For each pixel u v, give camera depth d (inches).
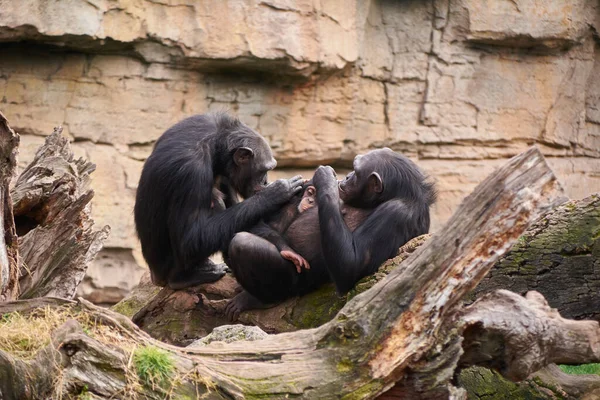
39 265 512.1
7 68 1083.3
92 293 1121.4
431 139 1237.7
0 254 428.1
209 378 346.6
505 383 467.2
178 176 579.2
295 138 1189.1
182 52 1107.9
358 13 1186.0
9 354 328.5
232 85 1162.6
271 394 348.2
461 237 344.2
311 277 562.3
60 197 517.0
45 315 366.6
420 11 1227.9
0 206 434.0
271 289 557.9
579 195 1288.1
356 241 534.6
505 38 1230.3
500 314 354.3
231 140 614.5
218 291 587.8
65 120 1101.1
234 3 1108.5
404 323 350.9
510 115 1263.5
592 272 475.8
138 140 1127.0
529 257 489.1
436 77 1237.7
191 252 575.5
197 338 574.9
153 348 347.6
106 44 1084.5
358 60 1200.8
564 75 1278.3
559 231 487.8
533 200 335.3
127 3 1075.9
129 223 1115.9
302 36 1125.7
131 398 332.8
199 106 1151.0
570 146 1298.0
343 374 353.4
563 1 1230.3
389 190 561.6
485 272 345.7
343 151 1217.4
